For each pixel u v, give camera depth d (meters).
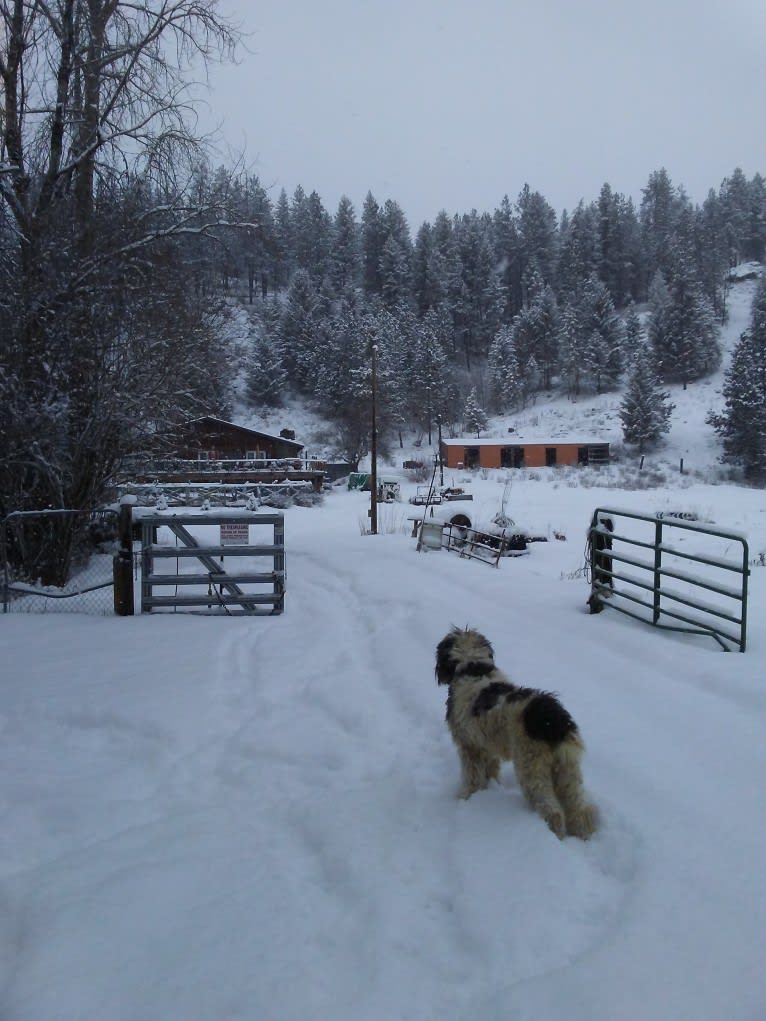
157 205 14.59
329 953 3.08
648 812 4.11
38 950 3.13
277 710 6.53
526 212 117.19
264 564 16.30
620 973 2.78
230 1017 2.69
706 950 2.91
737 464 60.72
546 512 32.19
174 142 14.78
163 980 2.90
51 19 13.45
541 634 8.47
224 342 16.22
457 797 4.45
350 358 76.56
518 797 4.26
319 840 4.06
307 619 10.33
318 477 42.78
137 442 14.12
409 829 4.11
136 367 13.55
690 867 3.53
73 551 14.30
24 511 12.19
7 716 6.45
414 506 37.19
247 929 3.23
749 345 62.91
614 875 3.59
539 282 106.81
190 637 9.17
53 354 12.82
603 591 9.52
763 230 125.81
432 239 109.25
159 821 4.44
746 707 5.67
